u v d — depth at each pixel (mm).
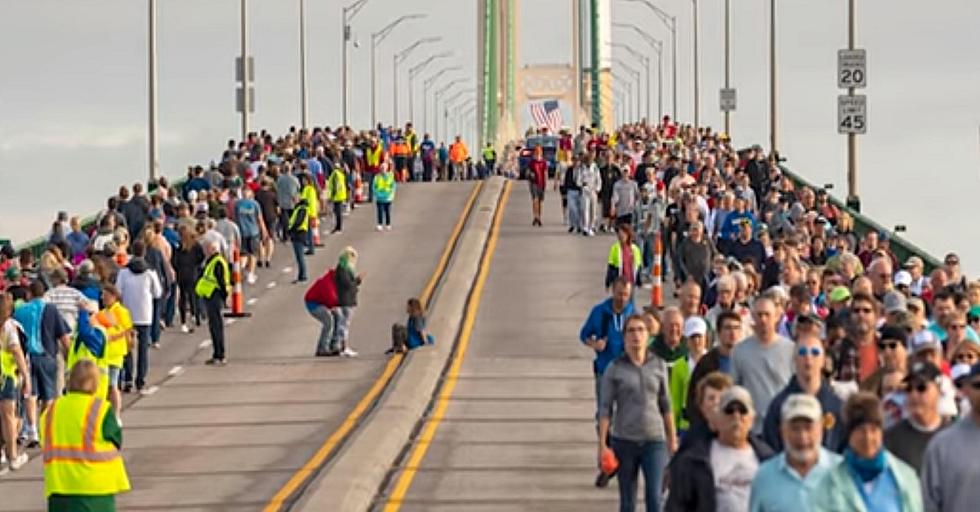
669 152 126750
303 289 99125
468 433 58094
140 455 55500
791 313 44719
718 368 35875
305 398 66250
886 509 26188
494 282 100312
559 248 114250
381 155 147750
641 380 38625
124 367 68375
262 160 125188
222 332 74875
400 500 47188
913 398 29562
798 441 26125
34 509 47438
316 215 114062
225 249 85438
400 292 95875
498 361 74938
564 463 52375
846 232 79750
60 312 57812
